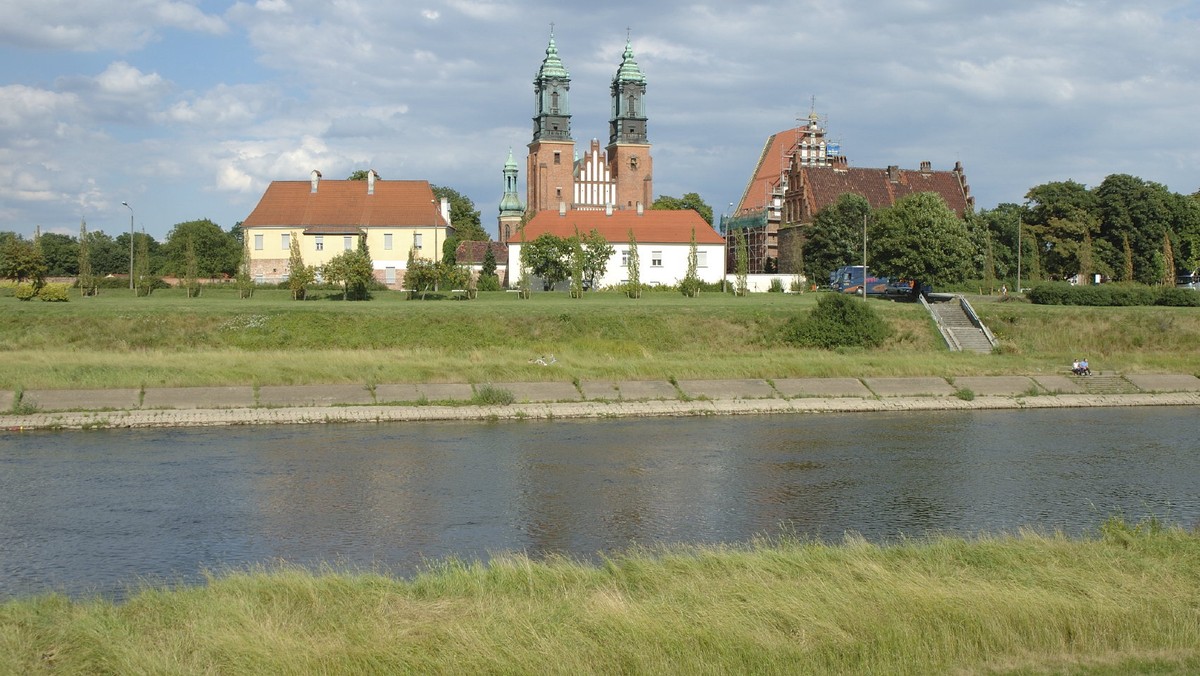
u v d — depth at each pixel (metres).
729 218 168.62
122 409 51.47
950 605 19.86
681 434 49.28
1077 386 63.69
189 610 20.47
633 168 190.12
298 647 18.22
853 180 148.25
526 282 102.38
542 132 187.88
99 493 36.28
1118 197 130.38
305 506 34.72
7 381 53.72
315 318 73.50
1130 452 45.38
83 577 26.84
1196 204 136.75
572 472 40.41
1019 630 19.30
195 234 166.88
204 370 57.59
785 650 18.20
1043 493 37.25
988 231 121.88
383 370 59.41
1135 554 24.02
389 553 29.27
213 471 40.00
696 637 18.62
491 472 40.28
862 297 99.00
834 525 32.66
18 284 91.38
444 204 134.12
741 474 40.25
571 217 132.00
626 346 71.75
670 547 29.50
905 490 37.62
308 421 51.44
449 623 19.38
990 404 59.09
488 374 59.81
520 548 29.81
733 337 76.50
